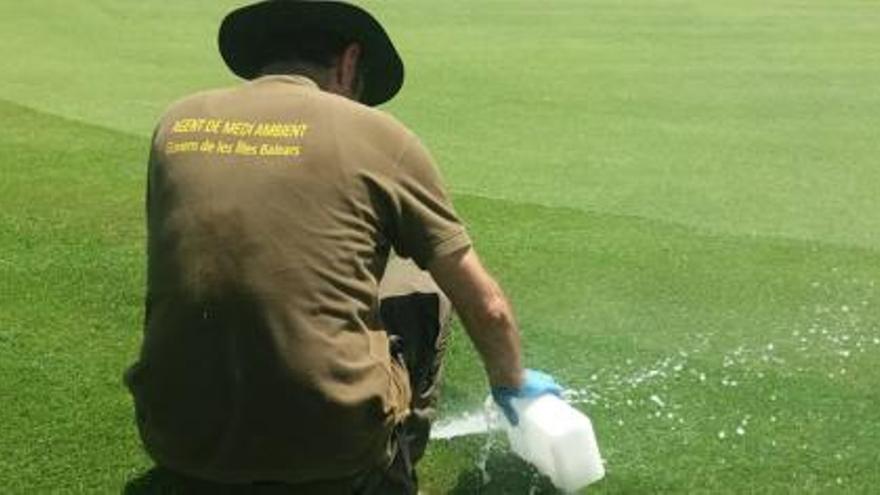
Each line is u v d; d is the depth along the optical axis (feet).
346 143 8.23
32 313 13.93
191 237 8.05
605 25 38.50
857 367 12.76
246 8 9.05
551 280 15.14
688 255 16.15
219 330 8.01
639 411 11.88
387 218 8.36
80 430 11.40
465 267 8.54
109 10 38.45
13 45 32.68
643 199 19.25
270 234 7.99
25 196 18.16
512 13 40.57
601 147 22.84
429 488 10.55
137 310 14.11
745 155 22.33
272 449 8.13
